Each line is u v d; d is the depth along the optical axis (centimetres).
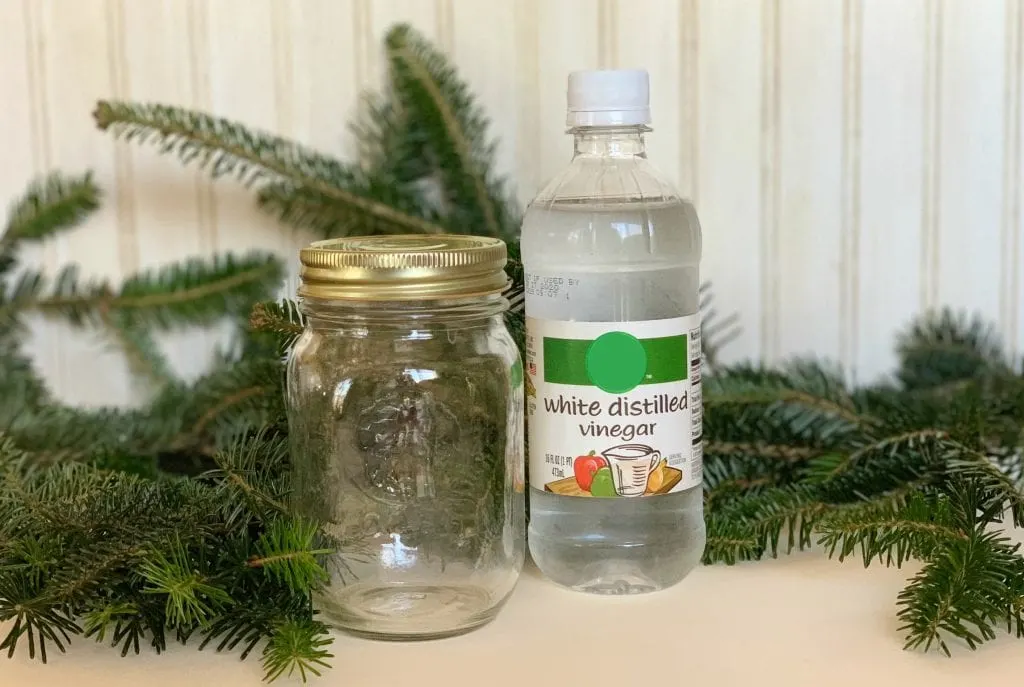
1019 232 65
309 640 41
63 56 64
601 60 64
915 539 46
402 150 63
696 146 65
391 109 63
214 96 64
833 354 66
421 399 45
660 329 45
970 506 46
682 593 47
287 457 50
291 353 47
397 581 45
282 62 64
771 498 52
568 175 51
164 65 64
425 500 46
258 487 48
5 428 58
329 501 45
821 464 54
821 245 66
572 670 41
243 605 43
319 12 63
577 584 49
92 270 66
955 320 66
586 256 49
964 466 50
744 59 64
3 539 44
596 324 45
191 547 44
